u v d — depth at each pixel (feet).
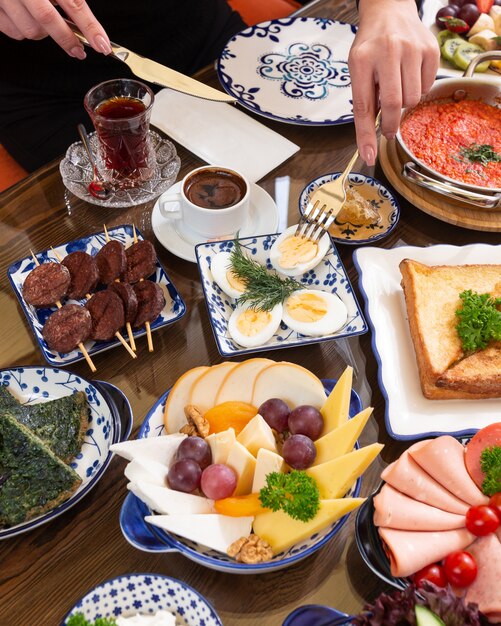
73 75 3.81
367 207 2.96
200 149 3.19
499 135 3.29
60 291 2.67
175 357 2.65
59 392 2.52
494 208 2.98
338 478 2.22
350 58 2.96
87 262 2.71
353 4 3.89
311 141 3.30
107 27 3.82
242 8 4.53
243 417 2.41
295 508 2.16
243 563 2.14
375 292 2.77
